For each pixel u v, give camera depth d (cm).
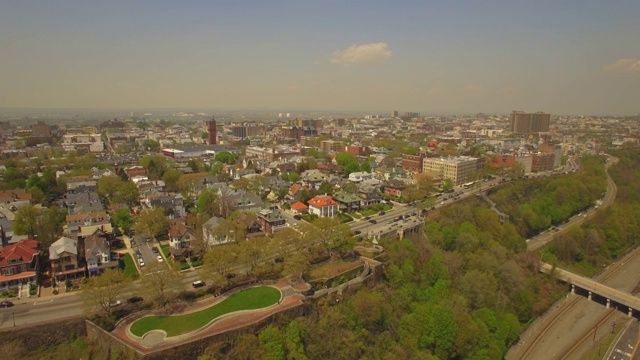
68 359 9788
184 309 11056
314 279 13062
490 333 13100
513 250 19725
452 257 16675
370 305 12031
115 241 16175
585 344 14450
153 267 11650
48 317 10519
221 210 19850
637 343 14438
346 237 14988
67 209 19350
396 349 11625
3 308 11044
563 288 18038
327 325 11219
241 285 12594
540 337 14788
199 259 14850
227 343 9981
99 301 10538
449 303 13488
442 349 11962
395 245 16062
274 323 10844
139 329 10019
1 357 9325
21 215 15612
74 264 13212
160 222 17125
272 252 13775
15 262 12425
